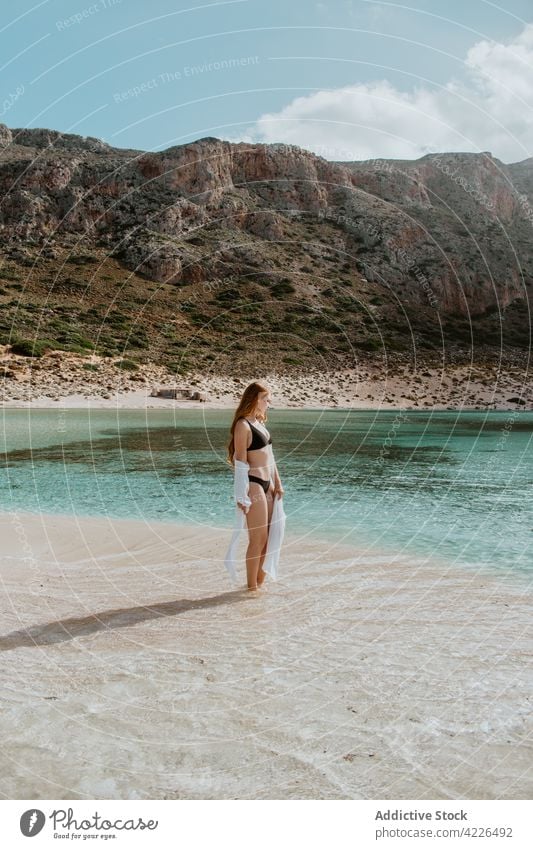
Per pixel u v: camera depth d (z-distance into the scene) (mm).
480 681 3084
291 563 5492
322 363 39281
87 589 4707
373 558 5664
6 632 3785
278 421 24578
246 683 3080
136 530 6922
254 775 2361
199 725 2691
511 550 5980
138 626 3895
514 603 4336
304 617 4043
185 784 2318
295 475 11547
